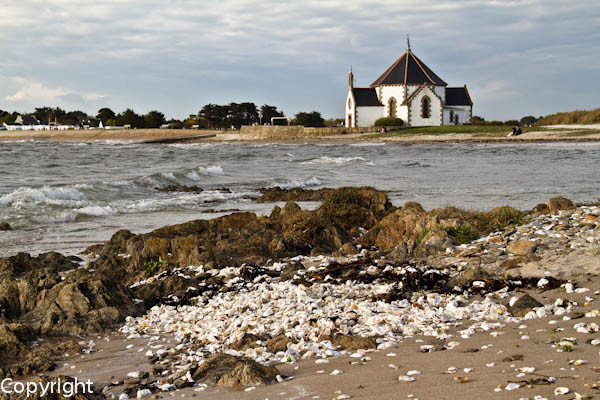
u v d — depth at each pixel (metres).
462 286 10.20
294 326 8.86
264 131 119.94
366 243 15.62
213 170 42.44
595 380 5.50
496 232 14.62
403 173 42.06
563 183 32.94
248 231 16.25
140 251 15.00
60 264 14.76
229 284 11.98
